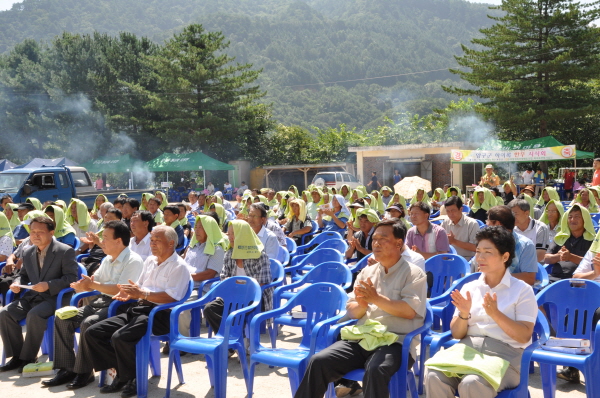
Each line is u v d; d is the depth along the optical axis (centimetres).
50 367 545
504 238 372
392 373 375
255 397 465
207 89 3709
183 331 570
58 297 570
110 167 3195
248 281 514
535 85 2903
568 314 429
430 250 650
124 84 3672
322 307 471
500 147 2577
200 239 655
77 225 891
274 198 1504
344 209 1084
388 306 400
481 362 343
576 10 2808
